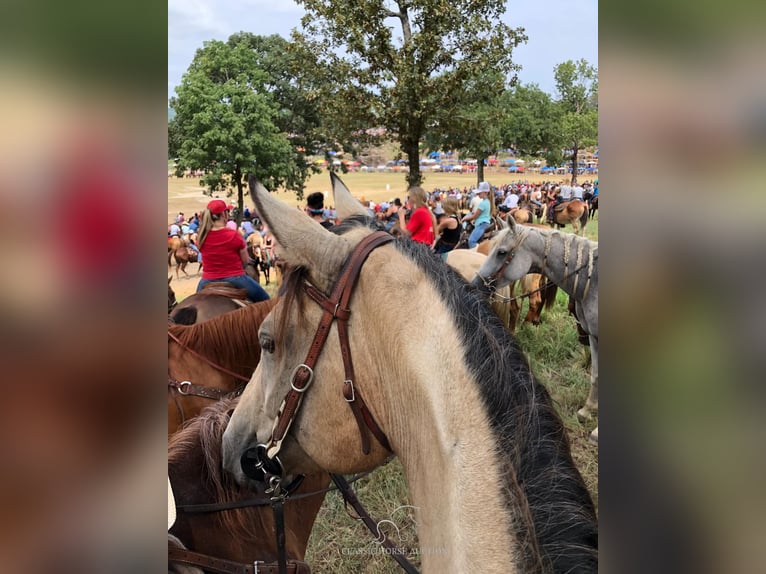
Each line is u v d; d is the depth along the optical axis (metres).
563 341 7.59
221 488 2.14
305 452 1.57
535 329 8.05
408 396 1.33
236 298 4.86
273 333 1.51
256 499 2.12
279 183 25.20
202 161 23.50
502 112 12.37
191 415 3.58
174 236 16.52
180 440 2.25
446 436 1.22
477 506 1.14
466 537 1.13
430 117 11.49
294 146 27.56
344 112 11.52
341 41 11.34
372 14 10.80
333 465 1.50
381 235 1.50
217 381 3.64
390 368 1.37
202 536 2.12
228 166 23.70
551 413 1.25
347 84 11.49
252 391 1.73
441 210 12.28
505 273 6.03
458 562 1.12
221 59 24.64
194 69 24.80
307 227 1.46
